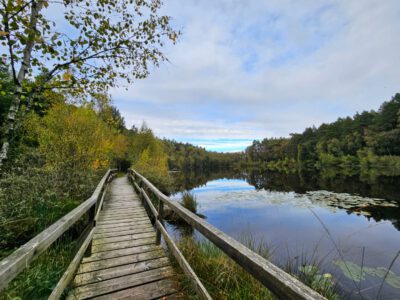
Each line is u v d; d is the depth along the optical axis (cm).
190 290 185
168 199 260
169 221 637
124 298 173
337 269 348
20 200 292
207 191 1360
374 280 313
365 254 405
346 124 3938
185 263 178
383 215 650
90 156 606
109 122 854
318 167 3950
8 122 266
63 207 348
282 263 359
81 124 600
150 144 2006
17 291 170
